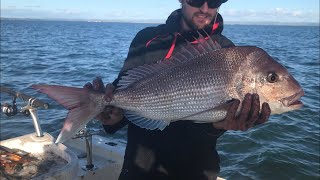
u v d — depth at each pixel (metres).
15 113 1.25
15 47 10.53
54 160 1.16
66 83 4.46
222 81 0.76
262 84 0.75
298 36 28.14
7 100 3.03
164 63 0.81
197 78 0.77
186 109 0.78
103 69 5.91
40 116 2.71
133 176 0.93
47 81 4.55
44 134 1.30
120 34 25.92
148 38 0.96
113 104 0.80
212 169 0.94
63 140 0.73
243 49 0.77
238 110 0.74
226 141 2.25
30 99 1.24
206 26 0.92
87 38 18.58
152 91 0.80
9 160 1.13
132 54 0.96
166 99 0.79
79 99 0.76
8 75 4.97
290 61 7.30
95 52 9.54
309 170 1.91
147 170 0.92
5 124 2.53
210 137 0.90
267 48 11.95
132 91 0.81
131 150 0.94
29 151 1.21
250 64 0.75
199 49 0.79
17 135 2.36
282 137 2.37
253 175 1.85
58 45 12.18
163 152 0.91
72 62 6.91
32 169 1.10
